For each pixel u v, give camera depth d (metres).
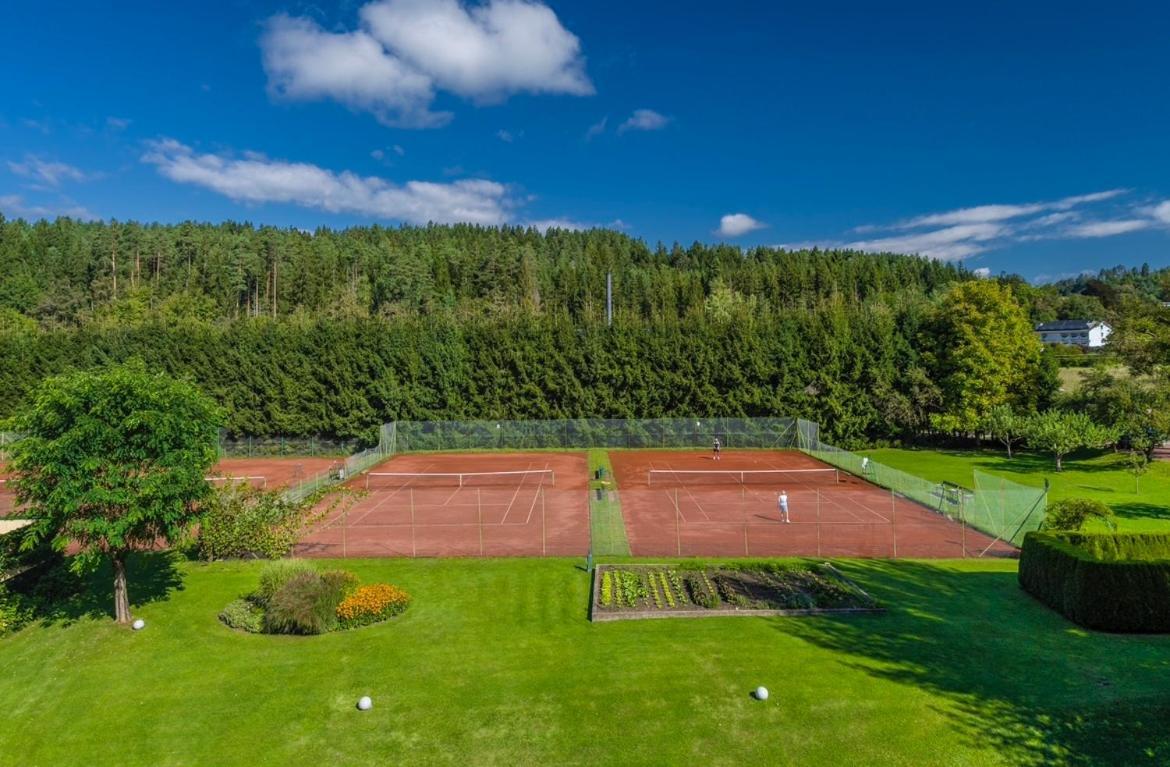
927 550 29.44
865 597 22.47
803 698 16.14
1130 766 13.46
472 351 69.50
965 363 61.91
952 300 65.12
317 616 20.25
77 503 19.12
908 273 157.00
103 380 20.05
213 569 26.70
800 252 179.25
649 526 34.22
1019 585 24.33
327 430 67.81
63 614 21.94
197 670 18.14
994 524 32.16
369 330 68.25
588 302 120.81
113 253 123.50
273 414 66.75
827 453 57.94
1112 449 56.47
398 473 50.66
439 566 27.23
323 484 43.12
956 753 13.97
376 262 134.12
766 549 29.67
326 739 14.91
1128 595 19.83
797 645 19.11
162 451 20.44
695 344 68.88
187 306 105.38
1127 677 17.08
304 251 128.75
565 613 21.94
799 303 128.25
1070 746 14.13
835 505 39.28
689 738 14.69
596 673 17.59
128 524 19.58
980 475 39.28
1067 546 22.17
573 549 29.92
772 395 67.88
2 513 37.78
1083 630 20.14
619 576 25.09
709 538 31.66
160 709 16.23
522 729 15.13
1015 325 62.47
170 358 67.81
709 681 17.05
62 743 14.98
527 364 68.88
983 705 15.75
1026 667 17.66
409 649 19.23
